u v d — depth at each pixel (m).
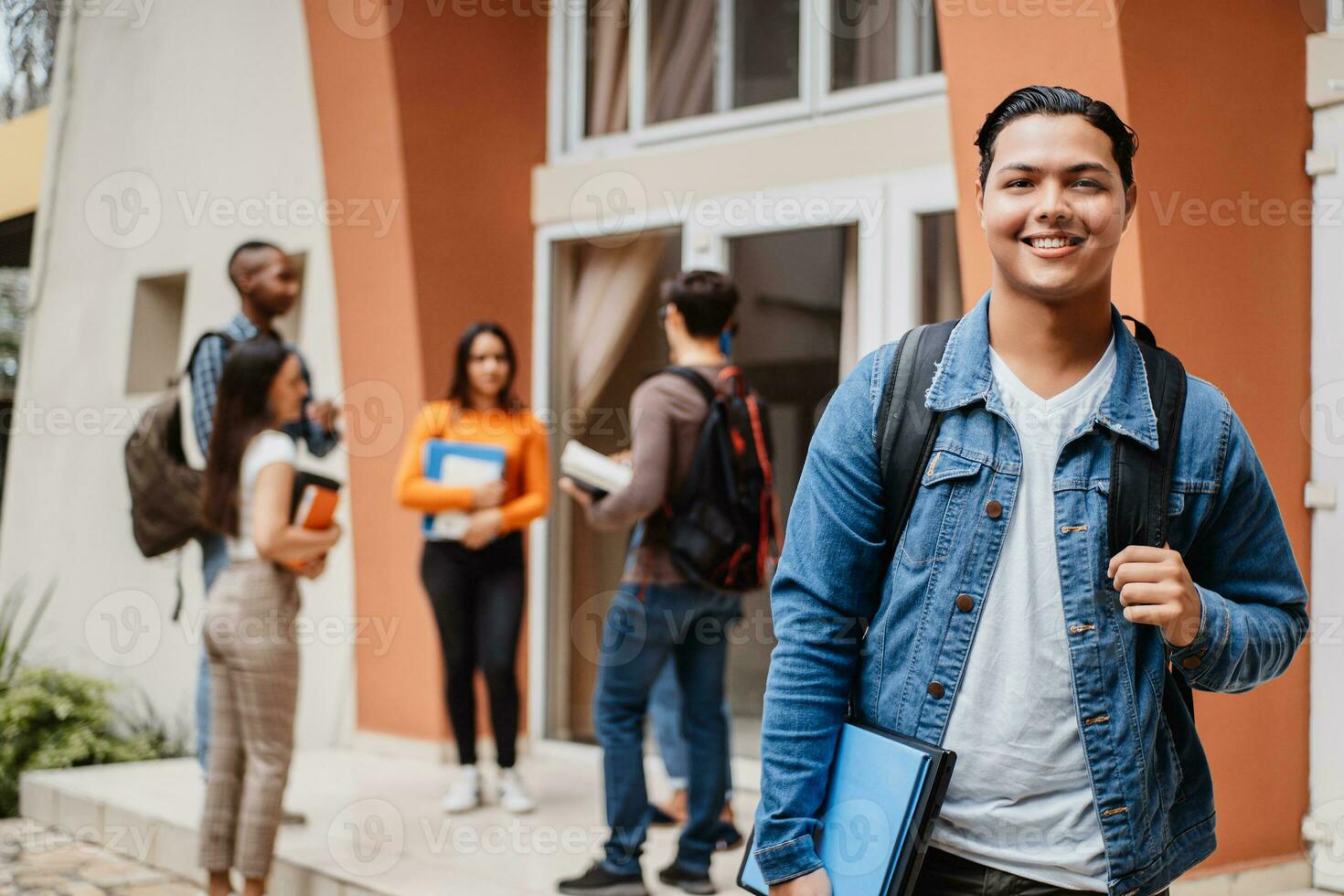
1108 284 1.57
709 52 5.19
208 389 4.31
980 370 1.58
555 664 5.54
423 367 5.27
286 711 3.55
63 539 6.98
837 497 1.63
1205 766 1.62
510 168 5.54
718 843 3.92
